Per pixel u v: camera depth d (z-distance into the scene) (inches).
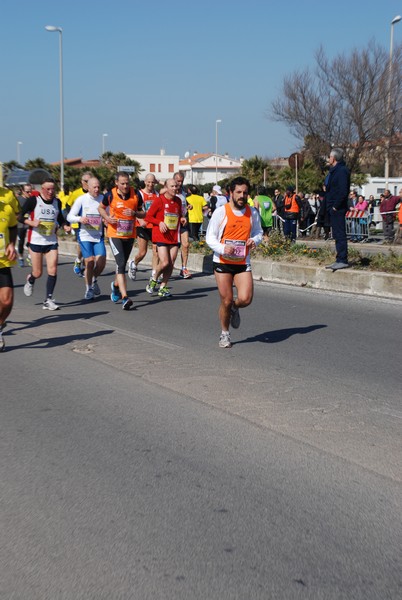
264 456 190.7
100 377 270.8
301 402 237.3
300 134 1422.2
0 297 295.0
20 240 702.5
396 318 388.5
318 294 475.5
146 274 612.1
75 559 138.9
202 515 157.2
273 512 158.6
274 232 622.2
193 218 780.6
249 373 274.8
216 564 137.1
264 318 392.2
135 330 362.3
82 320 391.2
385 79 1298.0
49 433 209.5
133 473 180.1
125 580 131.7
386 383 260.8
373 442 200.7
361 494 167.6
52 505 162.2
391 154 1376.7
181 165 4687.5
